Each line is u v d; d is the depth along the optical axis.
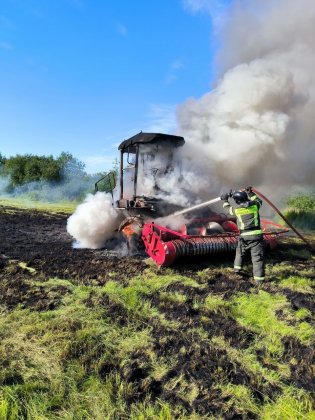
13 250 7.60
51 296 4.76
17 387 2.79
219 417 2.62
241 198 5.72
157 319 4.21
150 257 6.94
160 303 4.67
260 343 3.69
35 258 6.88
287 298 5.01
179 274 6.03
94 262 6.66
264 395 2.88
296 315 4.39
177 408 2.69
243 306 4.65
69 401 2.70
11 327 3.78
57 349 3.38
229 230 7.31
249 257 7.13
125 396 2.80
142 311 4.40
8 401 2.63
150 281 5.53
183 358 3.37
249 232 5.65
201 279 5.76
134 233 7.27
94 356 3.33
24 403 2.65
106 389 2.83
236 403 2.77
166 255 6.03
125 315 4.24
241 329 3.98
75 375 3.01
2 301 4.53
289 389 2.94
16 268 6.04
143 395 2.84
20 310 4.23
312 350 3.55
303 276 6.07
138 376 3.07
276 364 3.34
